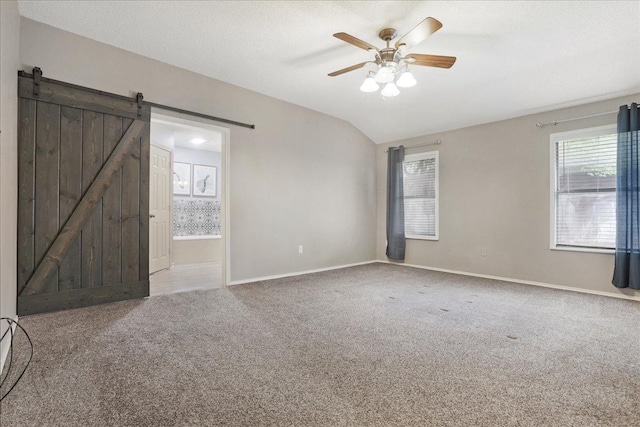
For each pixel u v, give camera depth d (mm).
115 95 3264
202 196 7082
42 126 2854
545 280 4293
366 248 6133
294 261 4926
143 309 3096
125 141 3322
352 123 5812
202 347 2238
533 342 2373
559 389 1737
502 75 3754
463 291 3930
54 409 1521
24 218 2766
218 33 3037
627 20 2676
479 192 4945
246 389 1714
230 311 3072
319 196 5285
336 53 3398
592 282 3934
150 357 2076
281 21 2832
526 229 4473
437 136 5461
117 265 3295
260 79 4051
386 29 2889
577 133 4086
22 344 2250
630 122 3592
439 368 1965
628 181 3586
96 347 2217
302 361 2043
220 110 4074
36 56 2848
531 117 4461
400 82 2754
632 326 2729
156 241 5184
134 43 3227
